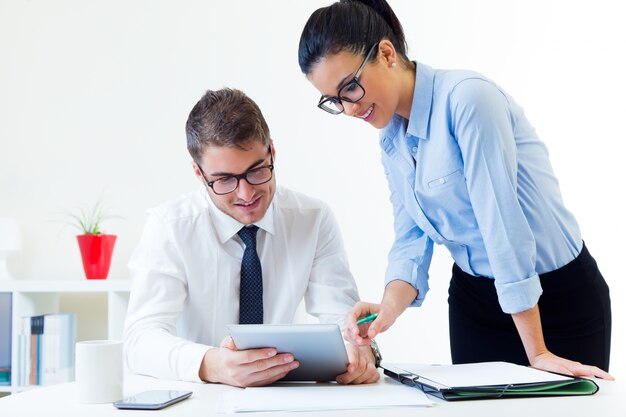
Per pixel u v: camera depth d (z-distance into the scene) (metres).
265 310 1.77
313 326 1.19
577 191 3.00
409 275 1.63
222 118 1.47
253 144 1.48
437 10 3.12
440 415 1.00
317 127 3.15
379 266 3.07
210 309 1.73
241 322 1.70
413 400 1.09
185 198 1.77
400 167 1.63
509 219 1.37
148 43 3.26
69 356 2.91
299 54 1.46
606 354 1.60
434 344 3.00
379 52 1.44
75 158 3.25
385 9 1.51
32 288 2.80
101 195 3.23
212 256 1.71
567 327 1.56
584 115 3.03
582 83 3.04
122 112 3.25
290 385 1.32
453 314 1.80
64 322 2.89
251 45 3.21
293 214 1.80
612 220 2.98
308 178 3.13
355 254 3.09
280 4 3.21
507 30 3.08
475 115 1.38
